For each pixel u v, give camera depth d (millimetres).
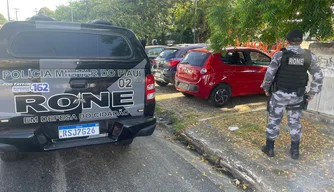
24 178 3266
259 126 4852
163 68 8469
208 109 6398
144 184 3209
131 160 3852
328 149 3939
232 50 6492
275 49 8594
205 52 6375
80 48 3125
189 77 6535
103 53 3225
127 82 3207
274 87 3535
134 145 4430
